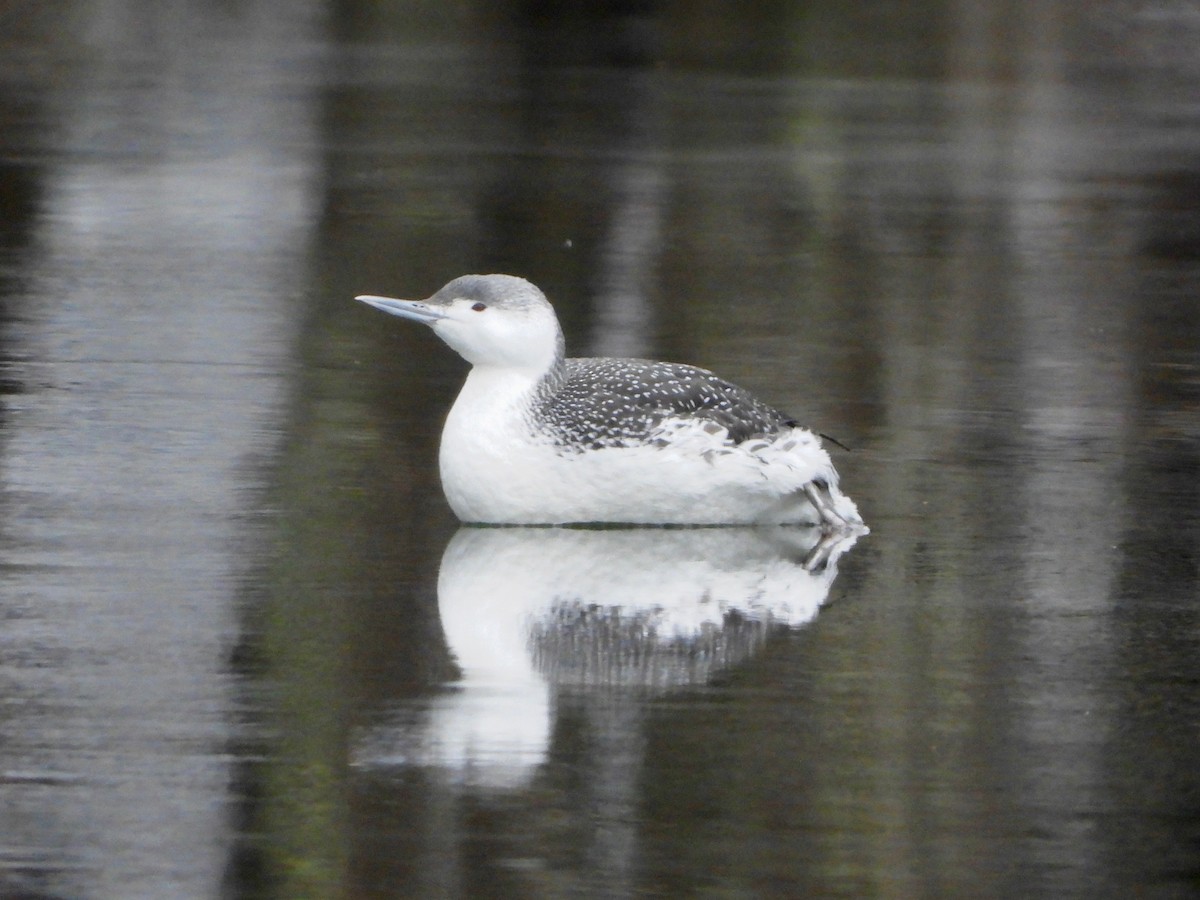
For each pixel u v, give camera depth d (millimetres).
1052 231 28547
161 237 26500
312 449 15703
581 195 30484
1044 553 13055
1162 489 14891
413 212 28750
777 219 28953
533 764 9273
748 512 13633
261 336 20391
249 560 12516
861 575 12492
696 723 9805
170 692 10086
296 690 10148
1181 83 47938
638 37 55250
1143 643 11148
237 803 8820
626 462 13305
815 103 42844
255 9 60781
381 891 8078
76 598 11625
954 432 16797
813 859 8391
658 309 22344
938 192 31797
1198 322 22359
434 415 17016
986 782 9156
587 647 10930
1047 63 51094
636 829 8625
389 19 59000
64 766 9148
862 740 9625
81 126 36625
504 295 13250
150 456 15320
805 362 19688
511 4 62094
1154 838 8633
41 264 24375
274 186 30766
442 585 12031
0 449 15414
